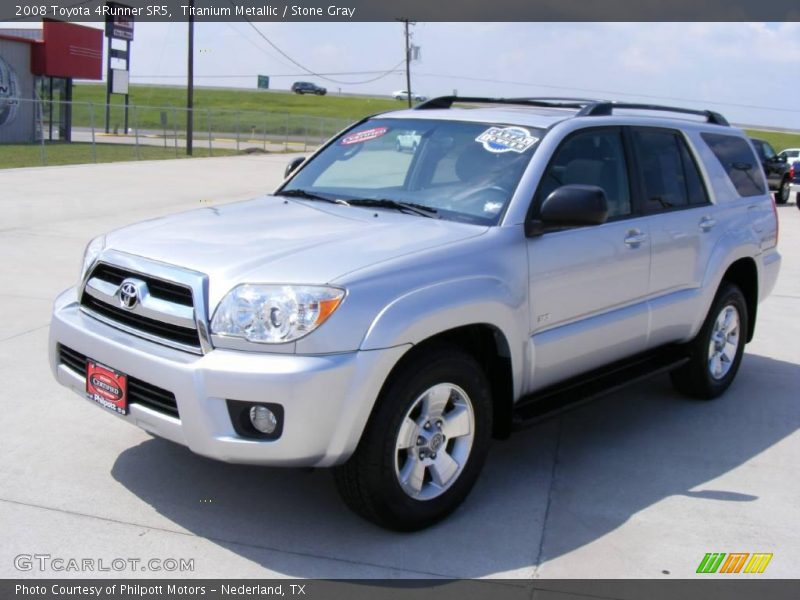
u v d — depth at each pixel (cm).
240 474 430
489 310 386
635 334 493
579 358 457
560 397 454
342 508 399
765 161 2502
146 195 1717
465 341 405
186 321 348
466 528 388
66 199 1556
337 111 8444
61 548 354
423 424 372
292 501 404
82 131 4941
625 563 364
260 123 6356
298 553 358
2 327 670
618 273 470
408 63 6606
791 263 1214
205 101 8919
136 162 2672
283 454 335
